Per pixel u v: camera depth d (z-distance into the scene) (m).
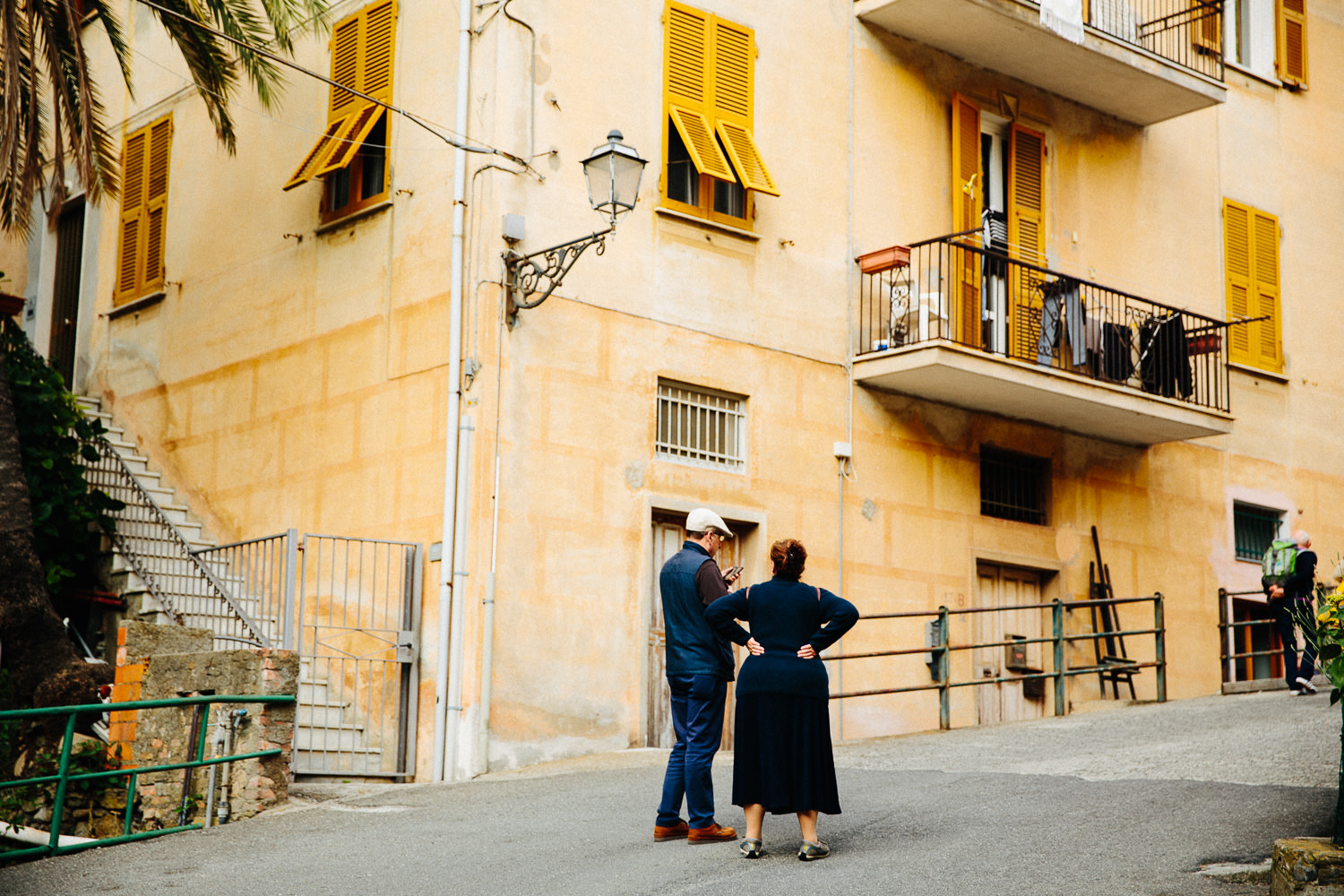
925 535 15.58
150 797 11.21
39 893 8.02
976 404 16.08
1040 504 16.88
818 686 7.95
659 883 7.54
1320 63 20.75
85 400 17.50
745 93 14.85
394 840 9.02
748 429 14.49
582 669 13.12
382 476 13.68
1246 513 18.86
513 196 13.32
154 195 17.36
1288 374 19.45
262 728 10.66
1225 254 18.97
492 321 13.09
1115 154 18.02
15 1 12.88
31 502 14.37
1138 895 6.95
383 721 12.77
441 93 13.88
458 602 12.67
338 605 13.73
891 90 16.06
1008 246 16.67
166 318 16.78
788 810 7.85
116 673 11.92
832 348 15.20
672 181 14.43
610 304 13.78
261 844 9.14
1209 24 19.00
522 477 13.05
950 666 15.54
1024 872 7.40
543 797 10.42
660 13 14.48
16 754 11.65
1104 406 16.06
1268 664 18.77
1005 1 15.66
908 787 9.95
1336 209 20.50
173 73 17.39
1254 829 8.08
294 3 14.48
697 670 8.41
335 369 14.44
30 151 13.33
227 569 13.93
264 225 15.64
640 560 13.64
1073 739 12.05
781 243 14.96
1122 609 17.12
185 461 16.05
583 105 13.86
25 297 19.48
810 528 14.73
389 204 14.16
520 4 13.59
